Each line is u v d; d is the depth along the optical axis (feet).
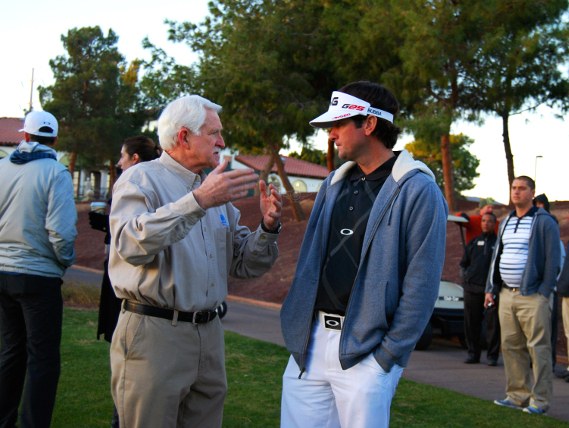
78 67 114.21
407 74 50.80
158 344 7.83
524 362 16.44
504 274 16.71
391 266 7.89
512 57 47.16
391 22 50.52
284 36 59.41
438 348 28.53
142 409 7.82
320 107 59.41
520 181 16.79
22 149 11.50
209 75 57.52
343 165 9.08
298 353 8.57
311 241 9.08
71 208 11.32
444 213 8.03
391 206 8.04
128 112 112.27
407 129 46.16
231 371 17.63
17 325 11.64
